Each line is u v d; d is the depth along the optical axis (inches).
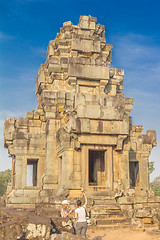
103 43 1364.4
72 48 1284.4
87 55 1325.0
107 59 1389.0
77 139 1028.5
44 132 1280.8
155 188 2679.6
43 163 1258.6
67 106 1198.9
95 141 1035.9
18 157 1243.8
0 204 1203.9
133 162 1327.5
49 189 1188.5
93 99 1063.6
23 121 1285.7
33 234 557.9
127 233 748.6
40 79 1348.4
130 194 1013.8
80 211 590.9
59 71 1291.8
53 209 789.2
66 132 1043.3
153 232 707.4
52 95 1238.9
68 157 1033.5
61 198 951.6
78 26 1346.0
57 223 625.6
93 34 1352.1
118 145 1055.6
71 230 628.4
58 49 1310.3
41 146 1269.7
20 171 1235.2
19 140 1256.2
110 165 1050.7
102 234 738.2
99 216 891.4
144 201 1034.1
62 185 1041.5
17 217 668.7
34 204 1142.3
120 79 1354.6
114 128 1045.2
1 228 543.8
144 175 1293.1
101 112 1032.8
